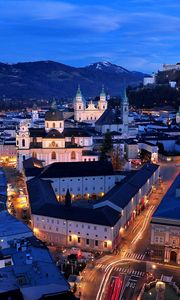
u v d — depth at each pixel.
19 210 188.12
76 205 192.00
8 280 105.75
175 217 141.38
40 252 123.00
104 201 161.62
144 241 156.12
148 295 115.75
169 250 139.62
